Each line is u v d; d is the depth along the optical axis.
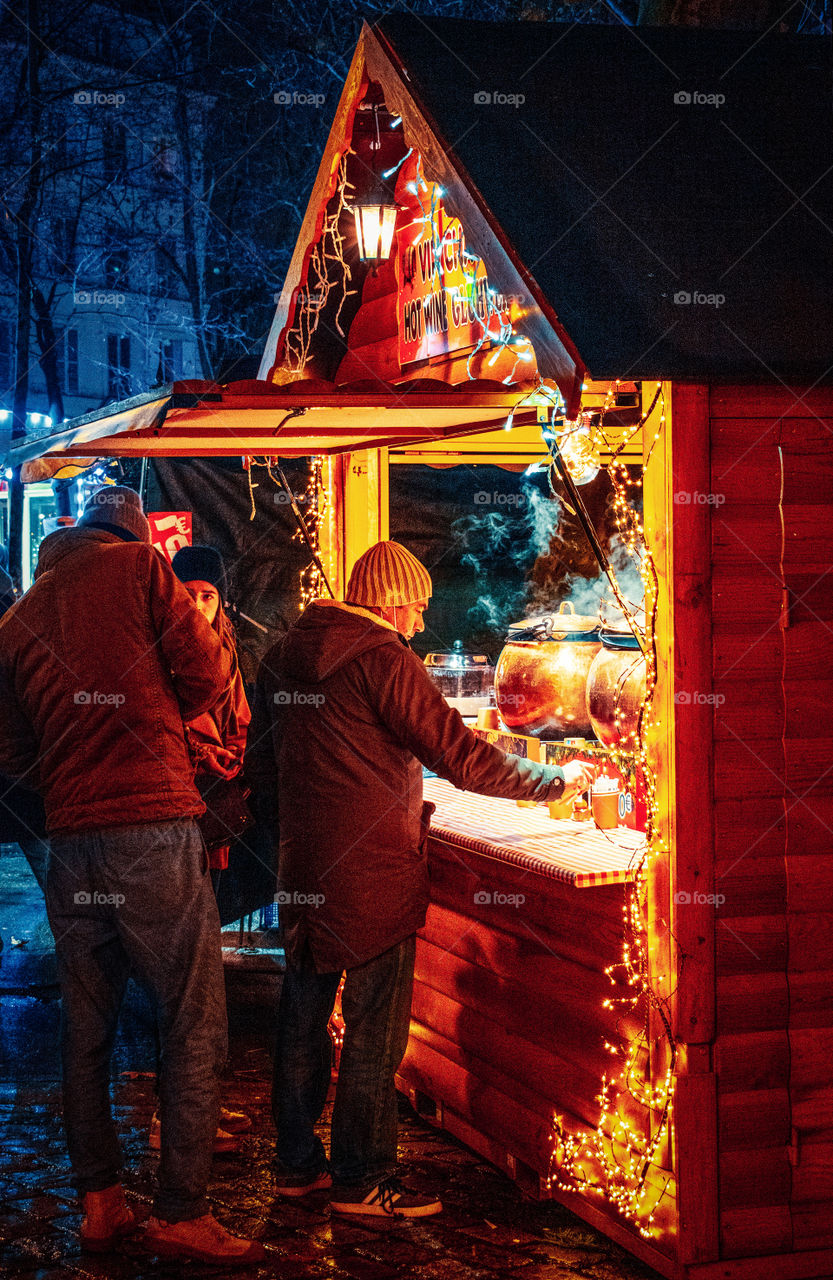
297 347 4.39
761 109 3.46
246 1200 3.68
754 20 4.84
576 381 2.69
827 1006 3.16
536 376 3.21
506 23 3.55
